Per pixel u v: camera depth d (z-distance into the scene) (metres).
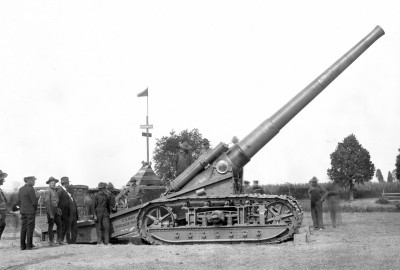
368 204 39.28
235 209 14.70
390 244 12.86
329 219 24.72
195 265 10.43
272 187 48.69
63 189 15.97
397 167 49.16
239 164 15.23
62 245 15.18
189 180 15.35
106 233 15.40
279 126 15.64
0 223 15.10
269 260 10.73
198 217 14.83
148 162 18.84
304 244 13.38
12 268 10.79
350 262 10.11
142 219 15.08
